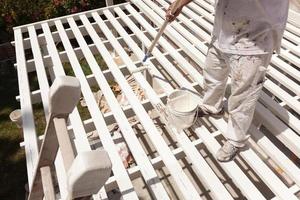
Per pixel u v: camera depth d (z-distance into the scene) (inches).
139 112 104.6
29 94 112.2
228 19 69.9
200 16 151.3
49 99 63.9
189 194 81.2
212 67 86.1
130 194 80.9
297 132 97.0
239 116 79.7
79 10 214.8
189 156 90.2
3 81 207.6
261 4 65.0
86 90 113.4
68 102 65.0
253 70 72.1
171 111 93.7
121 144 135.6
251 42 69.9
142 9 163.2
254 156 88.5
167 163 88.6
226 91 108.6
